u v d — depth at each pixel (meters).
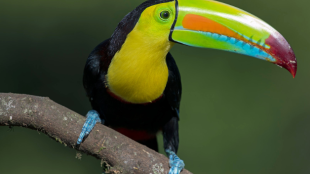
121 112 6.98
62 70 14.48
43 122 5.64
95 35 15.34
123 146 5.71
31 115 5.63
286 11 16.56
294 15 16.48
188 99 14.54
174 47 15.28
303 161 14.04
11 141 13.16
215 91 14.78
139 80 6.36
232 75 15.00
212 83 14.91
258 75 15.09
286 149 14.20
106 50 6.69
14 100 5.66
